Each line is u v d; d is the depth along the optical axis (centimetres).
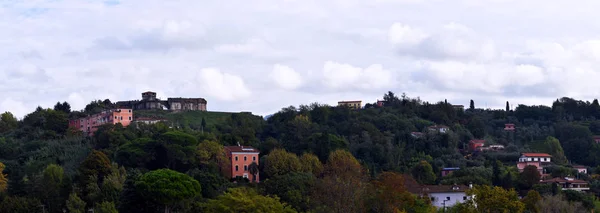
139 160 19212
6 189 17512
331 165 18950
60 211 15838
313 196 13700
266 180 17700
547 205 16175
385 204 13550
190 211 14600
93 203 15462
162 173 15100
